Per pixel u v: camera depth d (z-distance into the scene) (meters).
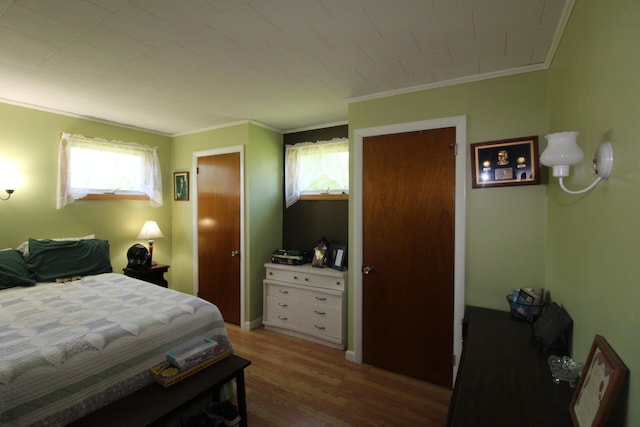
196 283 4.03
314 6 1.49
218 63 2.11
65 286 2.59
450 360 2.45
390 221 2.66
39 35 1.76
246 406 2.07
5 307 2.08
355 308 2.84
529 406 1.05
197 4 1.48
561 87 1.69
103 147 3.52
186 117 3.43
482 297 2.30
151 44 1.86
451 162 2.41
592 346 1.05
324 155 3.63
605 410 0.81
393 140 2.63
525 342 1.57
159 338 1.84
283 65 2.14
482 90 2.28
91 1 1.45
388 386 2.48
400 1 1.46
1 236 2.86
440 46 1.88
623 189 0.87
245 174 3.56
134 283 2.69
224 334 2.20
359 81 2.42
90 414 1.47
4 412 1.25
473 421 0.98
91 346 1.57
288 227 3.98
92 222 3.49
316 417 2.12
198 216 4.00
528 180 2.12
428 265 2.51
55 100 2.88
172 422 1.85
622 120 0.88
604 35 1.02
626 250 0.85
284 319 3.49
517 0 1.45
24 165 2.98
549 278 1.99
